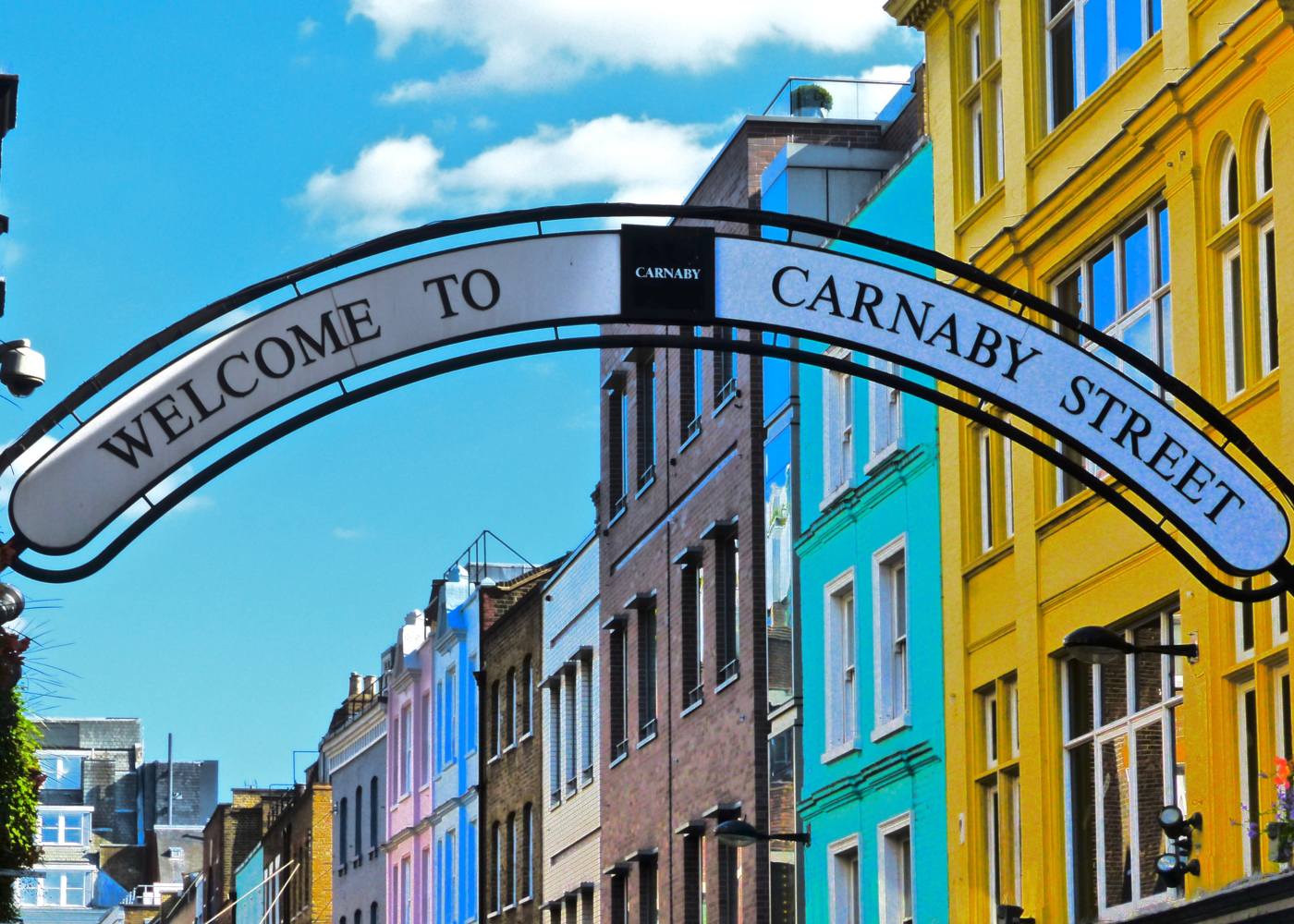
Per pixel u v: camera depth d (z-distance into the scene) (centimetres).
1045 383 1620
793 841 3728
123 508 1489
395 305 1554
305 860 8506
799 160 3888
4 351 1531
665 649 4509
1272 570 1631
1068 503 2806
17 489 1473
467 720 6475
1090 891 2741
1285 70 2319
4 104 1903
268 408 1523
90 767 14238
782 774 3800
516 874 5791
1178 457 1628
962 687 3112
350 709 8275
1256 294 2398
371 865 7631
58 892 13812
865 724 3462
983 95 3169
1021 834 2900
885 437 3438
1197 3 2538
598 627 5075
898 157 3912
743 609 3991
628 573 4809
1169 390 1639
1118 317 2733
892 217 3481
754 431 3994
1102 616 2712
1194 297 2494
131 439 1497
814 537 3694
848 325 1603
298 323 1535
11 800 2139
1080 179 2783
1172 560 2539
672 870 4369
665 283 1586
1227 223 2464
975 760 3077
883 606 3431
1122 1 2780
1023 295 1627
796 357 1606
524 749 5772
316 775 8694
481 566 6781
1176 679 2562
